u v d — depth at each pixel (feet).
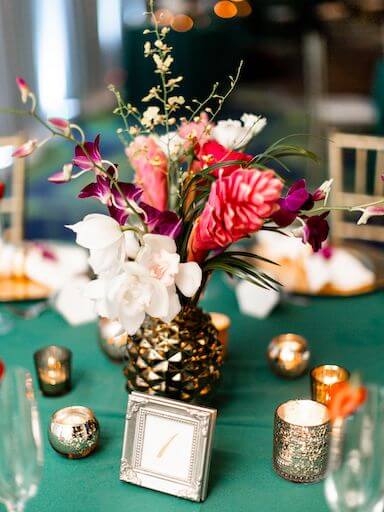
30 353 5.16
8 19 17.89
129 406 3.78
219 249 4.28
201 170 3.97
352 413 2.88
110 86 4.13
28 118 18.26
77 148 3.82
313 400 4.26
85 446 3.92
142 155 4.34
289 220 3.74
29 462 3.19
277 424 3.75
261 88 22.29
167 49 3.96
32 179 15.67
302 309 5.84
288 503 3.57
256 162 3.92
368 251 6.67
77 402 4.52
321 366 4.37
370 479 2.92
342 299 5.96
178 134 4.26
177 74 20.15
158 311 3.69
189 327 4.25
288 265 6.16
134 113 4.38
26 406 3.18
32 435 3.20
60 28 20.24
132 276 3.62
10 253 6.13
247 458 3.95
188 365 4.19
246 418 4.33
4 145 7.57
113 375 4.85
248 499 3.61
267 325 5.59
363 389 2.76
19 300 5.84
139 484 3.71
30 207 14.24
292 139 18.02
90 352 5.17
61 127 3.75
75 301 5.59
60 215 13.85
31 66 18.89
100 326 5.02
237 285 5.97
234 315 5.78
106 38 22.71
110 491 3.70
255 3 22.12
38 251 6.13
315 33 22.03
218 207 3.49
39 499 3.63
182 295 4.19
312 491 3.66
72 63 21.06
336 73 20.95
